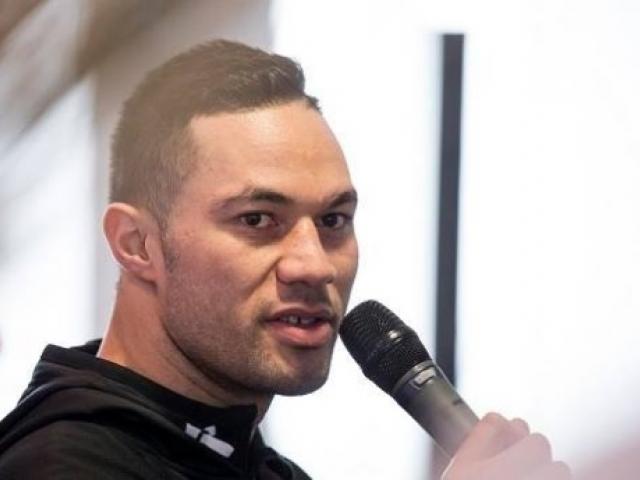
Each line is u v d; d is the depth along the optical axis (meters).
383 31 7.14
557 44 7.75
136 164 2.71
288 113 2.68
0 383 3.17
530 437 1.93
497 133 7.73
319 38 6.80
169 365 2.76
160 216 2.69
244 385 2.68
